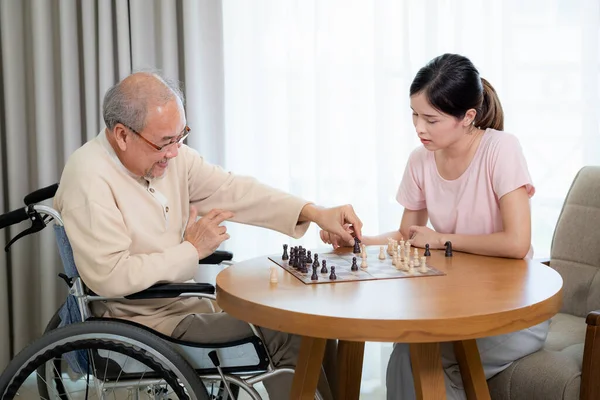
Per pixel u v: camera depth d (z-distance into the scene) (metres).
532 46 3.25
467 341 1.83
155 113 1.93
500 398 2.01
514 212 2.01
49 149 3.07
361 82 3.19
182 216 2.25
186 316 2.01
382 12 3.13
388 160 3.20
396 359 1.97
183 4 3.02
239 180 2.34
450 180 2.18
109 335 1.80
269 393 2.02
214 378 1.93
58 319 2.24
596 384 1.86
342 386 2.14
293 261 1.96
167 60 3.05
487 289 1.67
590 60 3.23
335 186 3.23
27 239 3.14
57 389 2.14
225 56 3.17
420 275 1.81
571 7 3.22
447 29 3.20
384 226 3.22
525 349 1.98
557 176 3.31
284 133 3.23
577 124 3.28
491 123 2.15
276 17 3.16
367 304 1.54
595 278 2.34
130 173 2.05
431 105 1.97
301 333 1.49
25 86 3.10
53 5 3.08
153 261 1.91
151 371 1.89
